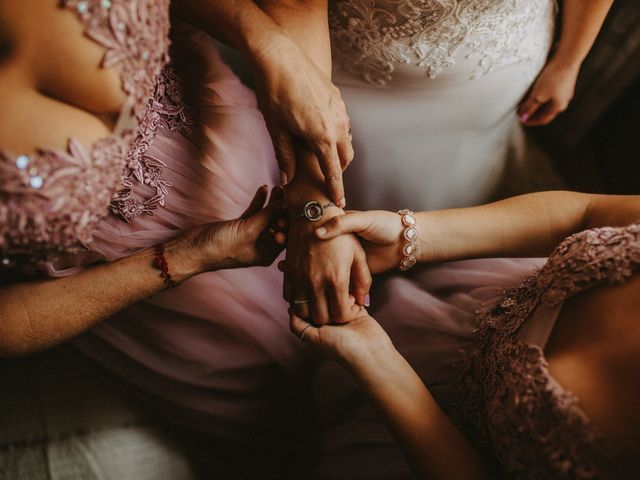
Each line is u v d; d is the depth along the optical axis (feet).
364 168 4.99
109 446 3.67
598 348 2.66
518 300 3.43
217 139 4.19
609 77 5.35
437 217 3.84
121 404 3.80
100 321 3.50
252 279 4.24
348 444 3.85
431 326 4.18
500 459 2.84
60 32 2.21
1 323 3.23
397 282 4.68
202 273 4.03
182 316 3.93
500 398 2.81
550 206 3.75
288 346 4.18
